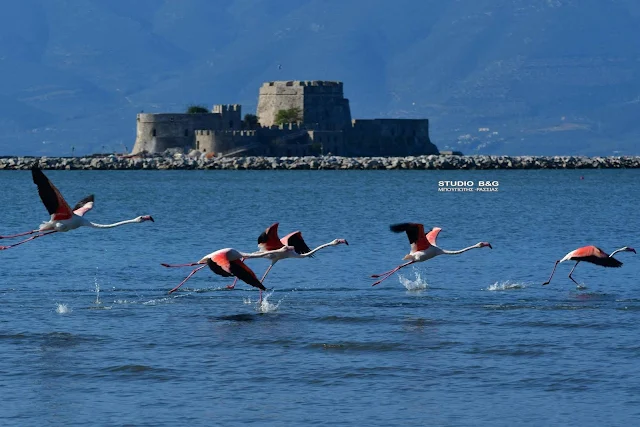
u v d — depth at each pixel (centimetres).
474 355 6500
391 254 11206
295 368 6244
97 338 6875
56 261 10619
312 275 9594
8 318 7444
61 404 5650
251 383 5981
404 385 5947
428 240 7519
